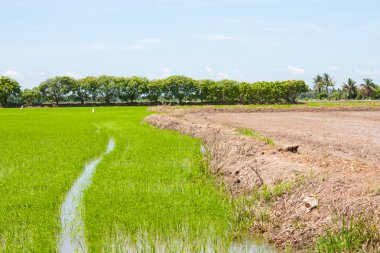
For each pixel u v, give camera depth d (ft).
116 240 27.50
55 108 297.94
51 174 46.73
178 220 30.68
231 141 55.88
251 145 50.39
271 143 56.85
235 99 369.50
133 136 83.10
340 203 27.86
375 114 145.79
